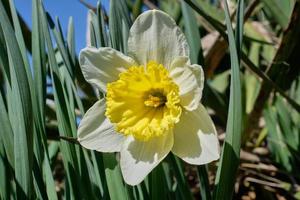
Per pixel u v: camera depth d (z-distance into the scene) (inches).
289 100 14.8
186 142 10.3
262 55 22.4
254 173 18.9
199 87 10.1
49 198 11.7
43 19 12.2
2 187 11.2
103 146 10.9
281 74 17.8
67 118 12.0
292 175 18.5
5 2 16.2
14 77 10.6
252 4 16.6
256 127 21.1
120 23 12.3
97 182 11.9
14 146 10.5
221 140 19.8
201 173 11.4
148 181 11.4
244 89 20.4
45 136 11.7
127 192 11.1
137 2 21.5
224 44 19.8
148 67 10.7
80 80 17.6
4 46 11.6
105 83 11.1
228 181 10.0
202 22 21.7
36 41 12.0
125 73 10.9
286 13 17.7
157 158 10.4
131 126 10.9
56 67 12.1
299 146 19.2
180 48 10.8
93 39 12.2
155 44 10.9
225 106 20.9
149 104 11.0
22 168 10.3
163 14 11.0
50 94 18.5
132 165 10.5
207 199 11.3
